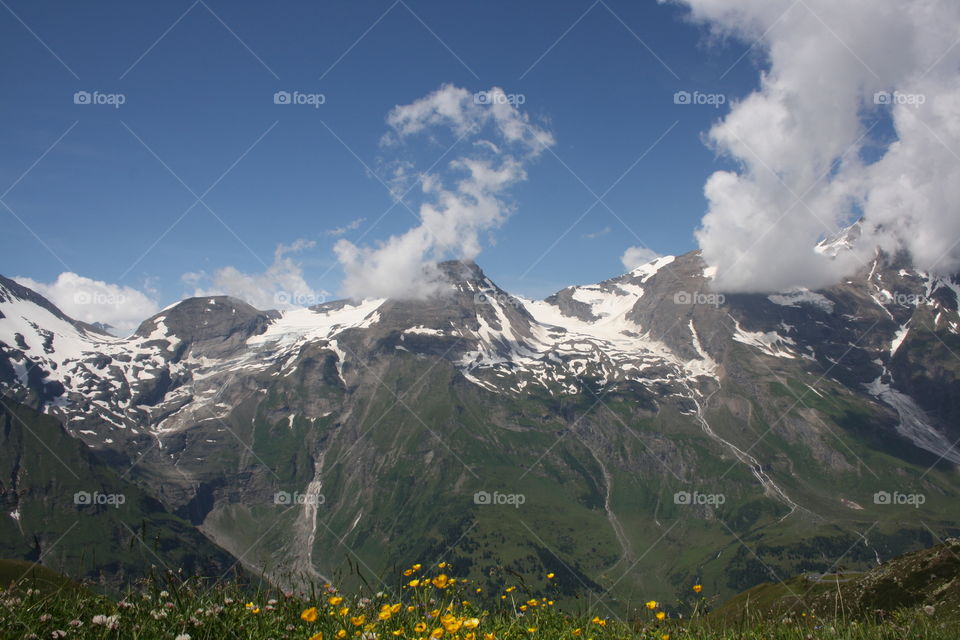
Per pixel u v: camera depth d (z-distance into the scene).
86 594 12.15
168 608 11.58
